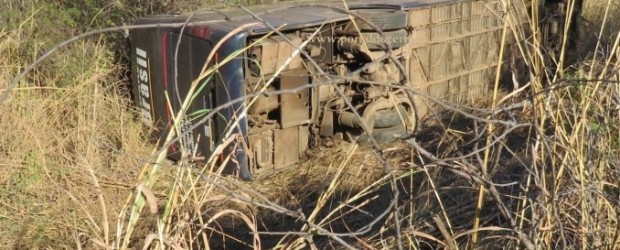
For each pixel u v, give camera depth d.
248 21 7.94
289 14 8.46
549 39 11.05
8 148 7.43
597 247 4.19
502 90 10.58
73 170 6.90
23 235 6.20
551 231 4.21
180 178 3.96
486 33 10.66
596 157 4.58
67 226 5.99
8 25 9.27
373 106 8.44
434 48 9.84
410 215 4.54
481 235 5.07
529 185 4.53
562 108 4.41
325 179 7.48
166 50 8.48
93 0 10.31
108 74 9.52
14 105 7.77
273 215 6.98
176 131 3.94
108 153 7.54
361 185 7.23
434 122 8.16
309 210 7.12
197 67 8.02
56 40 9.55
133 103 9.43
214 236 6.54
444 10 9.91
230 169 7.73
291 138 8.36
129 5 10.80
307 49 8.22
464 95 10.46
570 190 4.17
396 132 8.52
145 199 4.28
